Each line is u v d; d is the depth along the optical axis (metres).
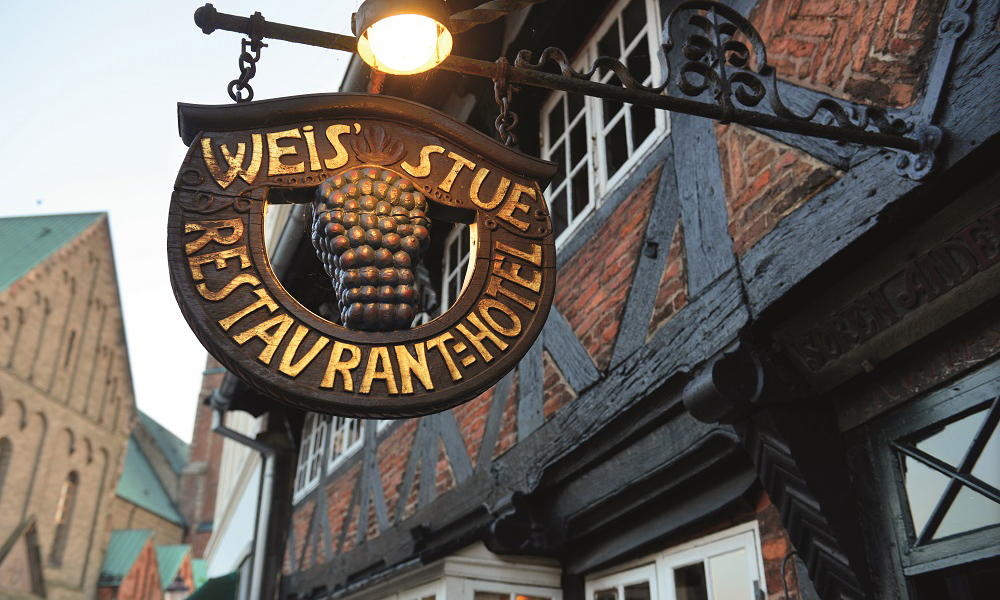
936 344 2.22
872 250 2.27
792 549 2.67
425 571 4.49
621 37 4.21
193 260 1.67
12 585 29.77
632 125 3.98
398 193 1.86
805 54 2.69
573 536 3.91
